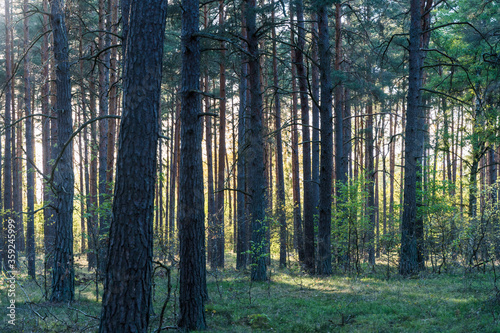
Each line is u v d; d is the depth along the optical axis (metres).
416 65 13.89
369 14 19.83
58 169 10.82
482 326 6.90
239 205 19.05
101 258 13.66
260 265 13.91
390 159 33.53
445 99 20.66
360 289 11.43
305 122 17.72
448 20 20.84
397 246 16.14
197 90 8.04
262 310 9.59
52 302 10.50
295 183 23.89
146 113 4.93
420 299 9.52
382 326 7.76
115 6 17.08
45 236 18.11
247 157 13.99
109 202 14.28
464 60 18.73
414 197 14.12
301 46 17.05
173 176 26.19
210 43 13.11
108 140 16.59
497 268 12.67
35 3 23.36
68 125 10.93
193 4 8.30
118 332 4.63
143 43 4.96
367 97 21.50
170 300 10.73
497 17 18.48
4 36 23.34
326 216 15.05
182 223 8.21
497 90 18.38
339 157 19.36
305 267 16.83
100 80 17.56
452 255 14.44
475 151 17.91
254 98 13.69
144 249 4.84
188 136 8.27
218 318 8.93
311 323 8.39
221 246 20.06
